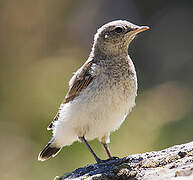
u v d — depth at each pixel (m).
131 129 13.13
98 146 12.26
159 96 16.03
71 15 22.45
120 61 9.02
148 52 24.58
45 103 13.88
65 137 9.34
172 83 18.97
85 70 9.16
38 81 14.79
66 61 15.67
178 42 25.44
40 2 19.84
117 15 26.62
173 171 6.95
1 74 15.45
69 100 9.40
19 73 15.52
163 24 26.27
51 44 20.03
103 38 9.25
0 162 13.41
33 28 19.38
